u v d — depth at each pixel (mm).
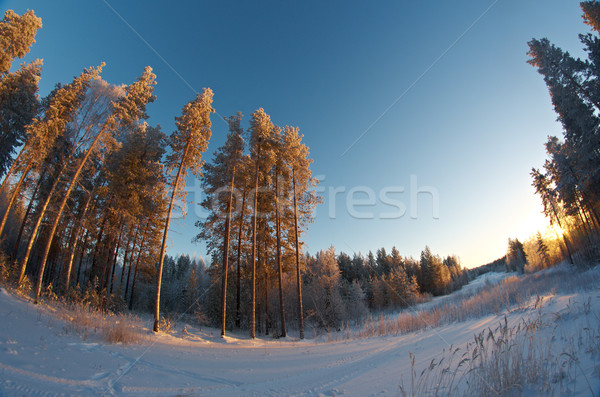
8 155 20875
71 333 9695
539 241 55188
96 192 20422
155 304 14648
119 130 17969
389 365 6512
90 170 19328
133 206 20969
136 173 21922
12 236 27438
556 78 20609
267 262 23875
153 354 9031
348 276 67688
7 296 12047
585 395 2936
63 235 23281
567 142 24656
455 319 15086
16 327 8523
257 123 20781
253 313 18562
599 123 19812
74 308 13992
